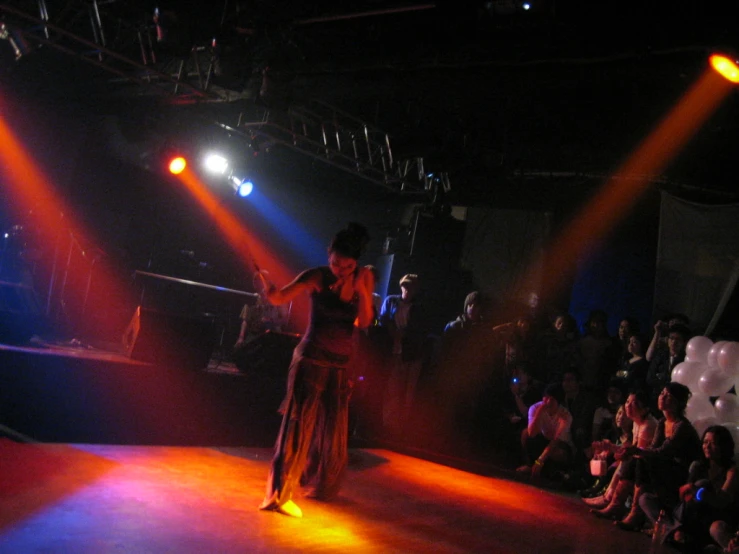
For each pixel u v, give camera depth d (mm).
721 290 7031
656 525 4688
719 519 4281
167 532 2850
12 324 5707
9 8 6070
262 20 6574
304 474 4066
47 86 9055
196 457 4652
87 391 5078
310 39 7262
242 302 9672
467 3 5863
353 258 3715
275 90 7090
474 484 5695
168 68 7969
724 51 4613
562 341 7488
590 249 9141
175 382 5566
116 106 9109
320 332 3732
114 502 3186
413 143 8719
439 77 6934
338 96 7820
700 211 7371
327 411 3924
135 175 10281
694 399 5539
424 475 5648
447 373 8070
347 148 9320
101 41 7082
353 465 5488
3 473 3424
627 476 5219
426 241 9844
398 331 7879
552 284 9133
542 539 4070
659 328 6566
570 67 6195
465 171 8703
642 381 6570
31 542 2480
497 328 8039
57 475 3541
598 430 6688
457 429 7871
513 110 7922
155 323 5645
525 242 10344
